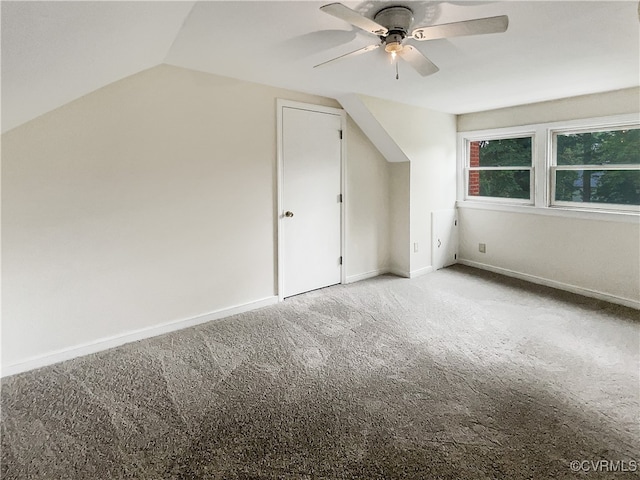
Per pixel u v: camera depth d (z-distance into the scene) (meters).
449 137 4.82
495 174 4.69
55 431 1.90
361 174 4.36
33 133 2.38
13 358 2.44
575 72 2.93
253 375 2.41
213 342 2.88
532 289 4.06
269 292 3.69
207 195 3.18
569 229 3.93
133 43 2.02
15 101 1.91
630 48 2.42
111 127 2.66
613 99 3.48
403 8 1.85
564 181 4.01
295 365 2.54
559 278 4.06
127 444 1.80
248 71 2.99
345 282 4.35
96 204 2.66
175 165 2.98
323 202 4.04
